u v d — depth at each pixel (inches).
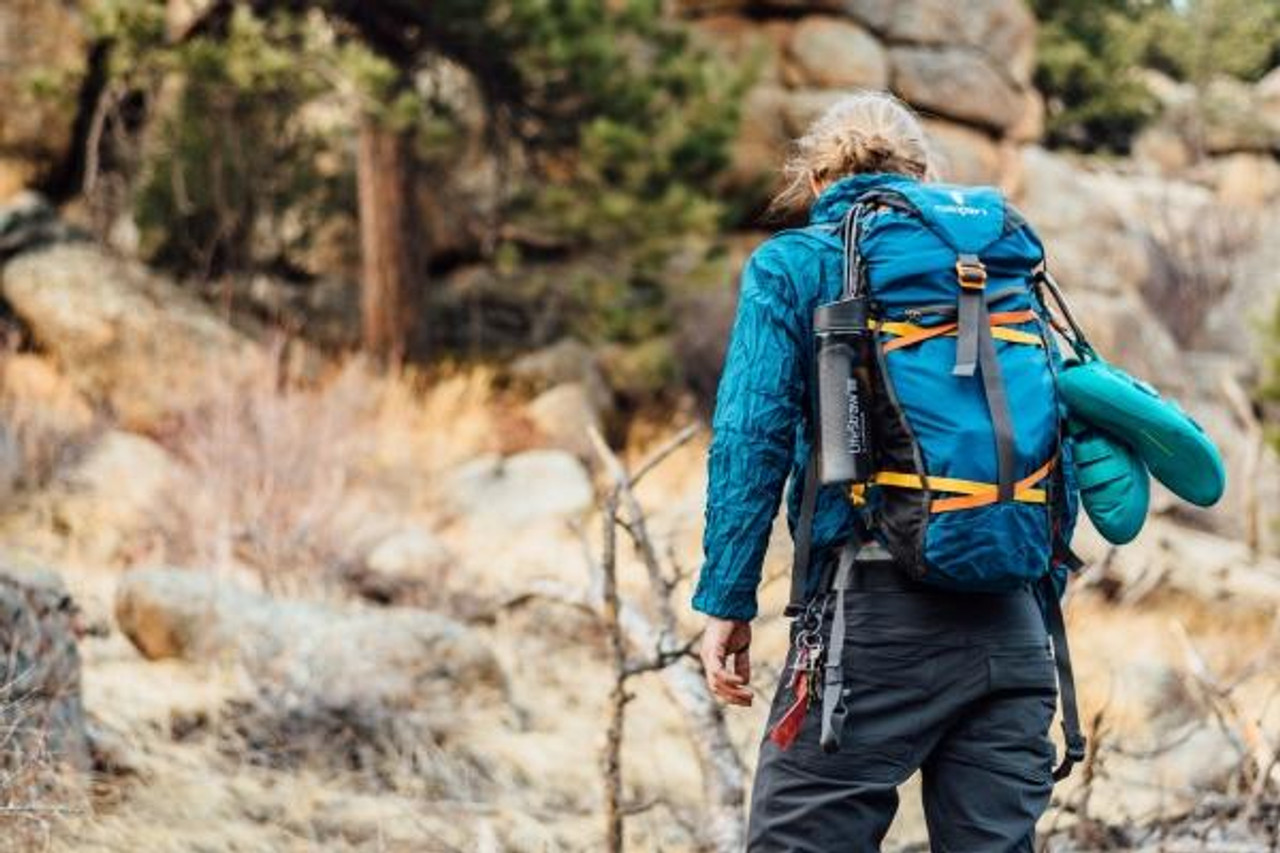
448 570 411.5
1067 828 221.0
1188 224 1316.4
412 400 646.5
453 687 286.4
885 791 128.8
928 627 126.8
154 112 741.9
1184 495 135.7
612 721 201.2
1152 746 286.5
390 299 717.9
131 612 302.0
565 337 764.6
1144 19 2046.0
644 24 696.4
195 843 205.8
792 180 147.3
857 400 126.2
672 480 612.4
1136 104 1765.5
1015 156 914.1
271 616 298.4
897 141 142.6
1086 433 135.0
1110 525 134.4
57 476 474.6
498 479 573.0
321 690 270.2
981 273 127.8
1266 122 1720.0
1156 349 909.2
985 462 123.8
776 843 130.2
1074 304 882.1
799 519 131.5
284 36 650.8
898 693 127.3
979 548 123.1
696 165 698.8
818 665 128.9
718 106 697.6
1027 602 131.8
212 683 282.7
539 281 783.7
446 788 252.1
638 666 200.2
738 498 126.8
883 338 127.5
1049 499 129.2
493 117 721.6
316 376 653.9
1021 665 129.6
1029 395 127.8
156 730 257.0
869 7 844.0
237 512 418.6
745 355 129.2
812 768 129.4
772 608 385.4
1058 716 315.0
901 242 129.4
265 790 235.9
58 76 667.4
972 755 130.0
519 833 227.0
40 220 680.4
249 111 711.7
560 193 692.1
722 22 836.6
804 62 823.7
